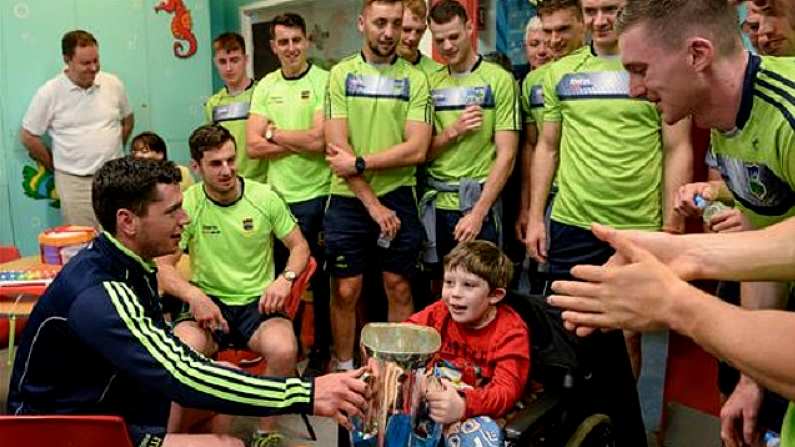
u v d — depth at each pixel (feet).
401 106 9.86
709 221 5.30
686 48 3.40
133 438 5.85
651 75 3.54
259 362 8.93
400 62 10.05
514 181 10.78
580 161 8.58
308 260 9.27
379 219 9.86
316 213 10.94
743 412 4.26
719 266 2.68
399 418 4.84
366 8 9.74
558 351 6.35
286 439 9.42
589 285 2.71
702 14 3.36
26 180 14.46
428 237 10.27
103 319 5.34
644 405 9.93
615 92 8.21
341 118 10.02
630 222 8.46
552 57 9.89
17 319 9.05
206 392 5.25
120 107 14.56
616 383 6.39
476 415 5.93
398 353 4.80
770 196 3.83
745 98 3.56
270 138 10.86
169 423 6.92
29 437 4.81
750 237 2.71
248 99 11.94
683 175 8.14
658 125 8.24
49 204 14.62
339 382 5.15
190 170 12.75
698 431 8.56
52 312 5.60
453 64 9.96
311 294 11.66
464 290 6.54
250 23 17.26
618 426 6.45
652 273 2.60
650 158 8.29
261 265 9.27
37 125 13.75
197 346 8.36
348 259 10.33
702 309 2.50
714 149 4.22
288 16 10.94
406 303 10.42
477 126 9.62
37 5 14.20
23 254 14.65
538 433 5.82
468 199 9.80
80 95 13.73
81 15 14.75
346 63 10.12
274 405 5.21
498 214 10.16
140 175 5.55
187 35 16.24
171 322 8.86
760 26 5.23
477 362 6.66
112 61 15.29
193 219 8.98
